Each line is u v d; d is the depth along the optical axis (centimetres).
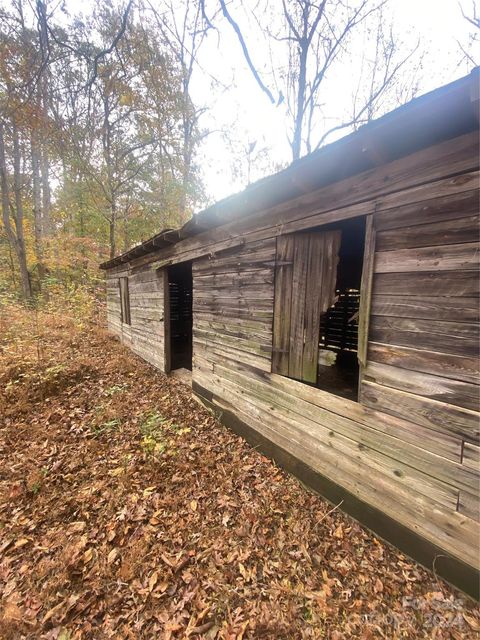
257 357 311
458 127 146
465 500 158
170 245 495
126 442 327
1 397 389
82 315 930
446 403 162
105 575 179
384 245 187
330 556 194
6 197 1037
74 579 176
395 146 167
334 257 228
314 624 153
